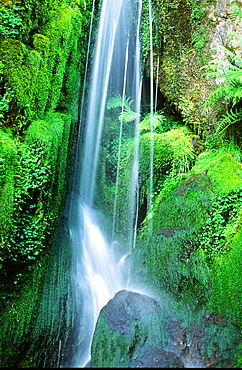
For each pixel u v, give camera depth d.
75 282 4.85
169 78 7.00
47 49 4.98
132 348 3.41
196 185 5.06
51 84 5.19
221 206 4.48
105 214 7.05
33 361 3.65
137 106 7.90
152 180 6.34
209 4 6.54
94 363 3.48
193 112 6.45
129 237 6.55
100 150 7.79
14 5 4.53
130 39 8.07
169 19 7.14
